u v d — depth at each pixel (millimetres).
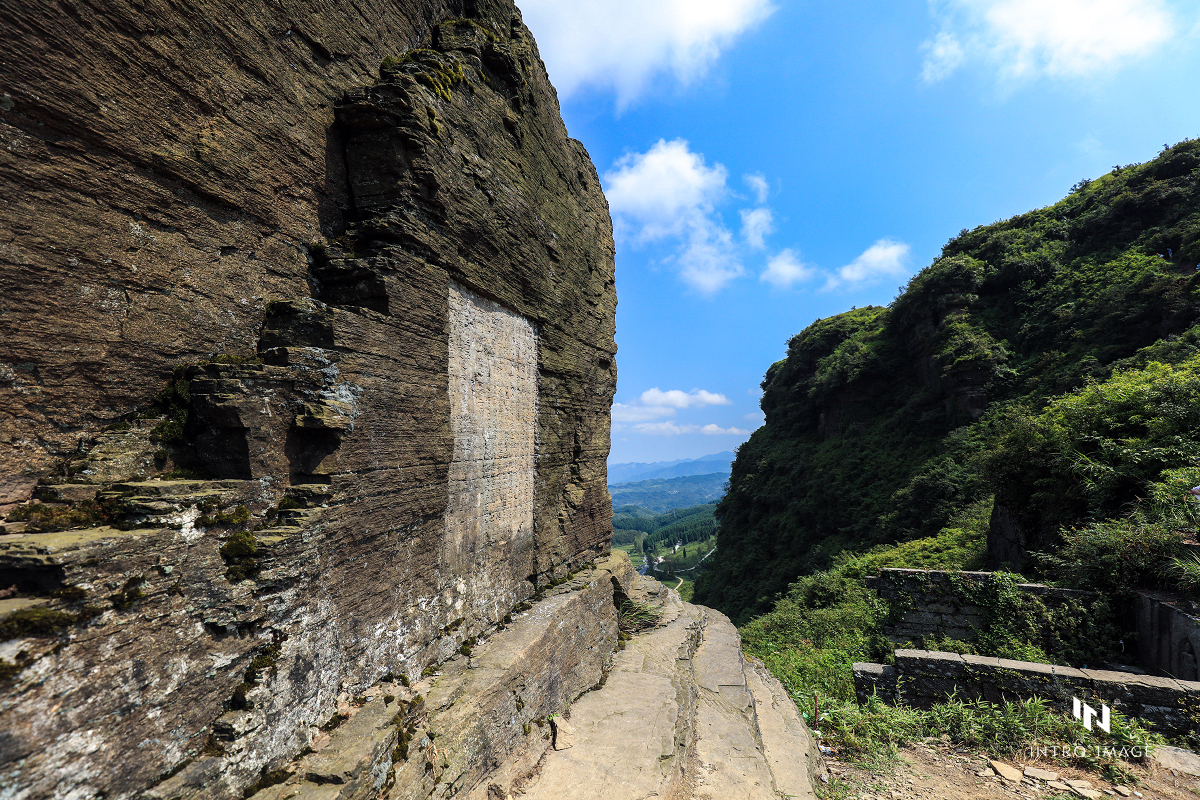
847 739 6832
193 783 2303
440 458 4543
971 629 9125
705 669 8305
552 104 7484
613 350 10555
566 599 6777
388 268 3844
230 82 3158
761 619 19906
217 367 2869
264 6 3363
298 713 2957
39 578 2010
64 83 2318
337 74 4055
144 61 2658
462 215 4902
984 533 19016
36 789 1797
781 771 5824
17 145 2195
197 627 2473
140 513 2389
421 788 3434
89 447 2551
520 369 6570
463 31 5383
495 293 5742
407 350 4066
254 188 3359
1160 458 9641
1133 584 8109
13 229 2191
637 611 9164
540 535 7137
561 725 5496
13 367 2229
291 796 2609
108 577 2107
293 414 3191
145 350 2766
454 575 5023
